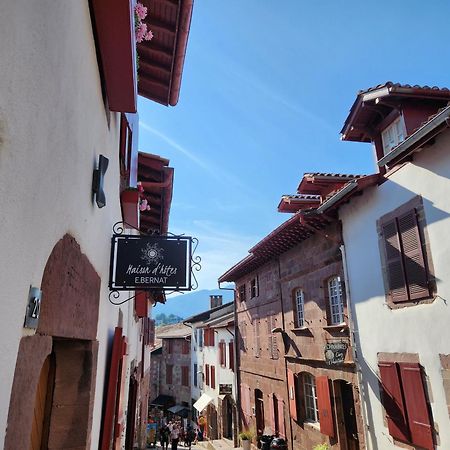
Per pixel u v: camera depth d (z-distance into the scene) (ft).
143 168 26.14
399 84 25.57
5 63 4.07
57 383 9.48
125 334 23.91
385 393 25.76
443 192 21.95
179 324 148.77
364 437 27.76
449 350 20.99
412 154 24.08
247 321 58.23
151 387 125.39
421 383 22.61
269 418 47.26
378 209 27.66
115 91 11.53
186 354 110.52
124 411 20.33
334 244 33.35
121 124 17.98
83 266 8.93
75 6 7.23
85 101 8.56
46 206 5.79
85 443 9.34
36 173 5.22
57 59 6.03
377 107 28.40
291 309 41.52
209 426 83.30
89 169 9.39
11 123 4.27
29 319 5.08
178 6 15.08
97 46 9.66
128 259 13.43
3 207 4.13
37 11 5.01
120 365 15.35
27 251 4.98
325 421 32.27
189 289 13.32
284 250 44.06
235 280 65.51
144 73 19.76
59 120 6.31
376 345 27.09
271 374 46.93
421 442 22.29
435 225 22.39
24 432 5.11
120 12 8.67
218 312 92.22
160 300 46.65
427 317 22.70
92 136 9.68
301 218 32.81
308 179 34.99
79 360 9.68
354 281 30.09
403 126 26.50
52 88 5.81
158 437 86.74
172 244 13.76
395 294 25.27
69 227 7.42
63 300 7.07
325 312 34.22
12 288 4.48
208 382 87.35
